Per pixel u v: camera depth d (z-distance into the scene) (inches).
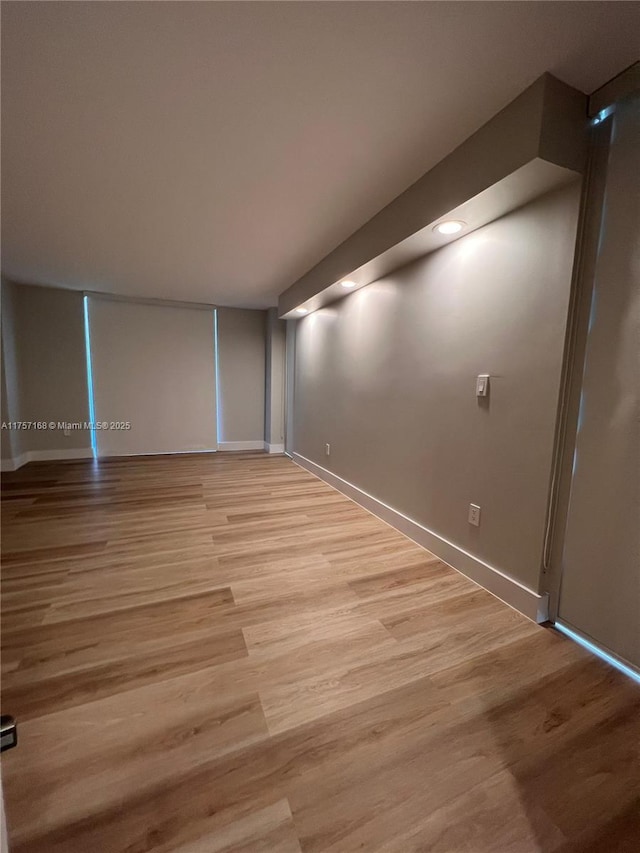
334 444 142.7
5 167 73.8
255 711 44.2
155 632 58.1
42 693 45.8
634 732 42.6
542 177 54.4
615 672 51.5
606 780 37.2
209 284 160.7
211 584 72.5
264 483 148.9
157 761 37.8
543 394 60.2
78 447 189.9
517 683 49.4
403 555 86.5
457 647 56.1
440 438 84.8
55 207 90.7
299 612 64.1
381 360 108.9
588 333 55.3
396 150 66.1
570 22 41.7
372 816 33.6
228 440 220.7
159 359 200.2
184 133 63.2
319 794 35.2
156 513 111.9
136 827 32.2
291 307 159.2
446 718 43.9
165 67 49.4
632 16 40.6
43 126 61.7
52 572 75.8
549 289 58.9
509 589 66.9
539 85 49.6
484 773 37.6
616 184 51.1
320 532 99.3
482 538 73.4
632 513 50.6
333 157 68.7
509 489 67.2
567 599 59.5
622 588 51.9
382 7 40.9
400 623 61.6
